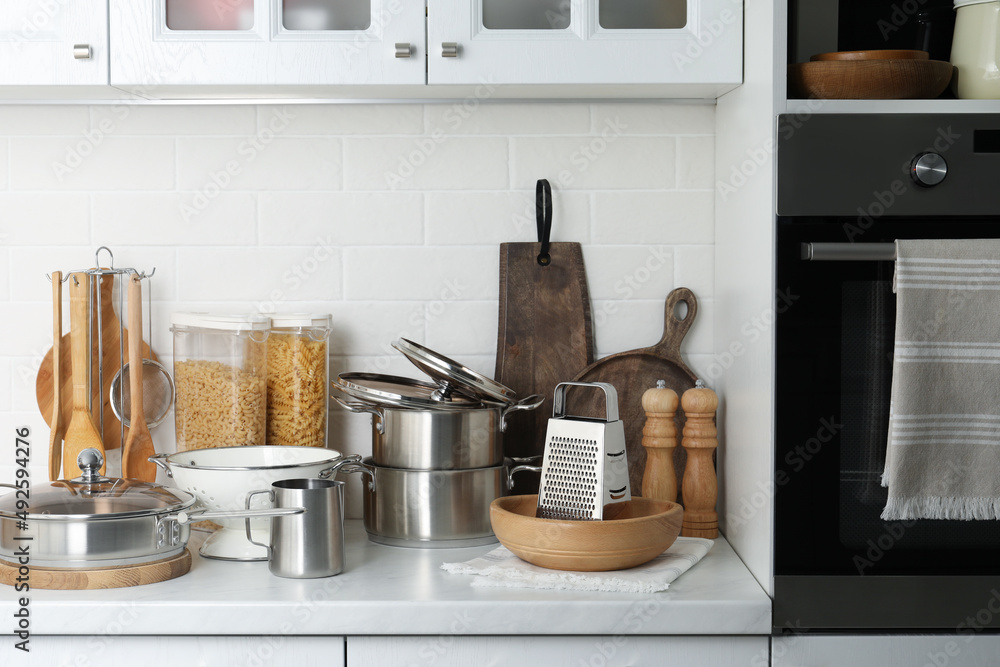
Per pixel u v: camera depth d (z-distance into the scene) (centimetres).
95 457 132
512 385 162
